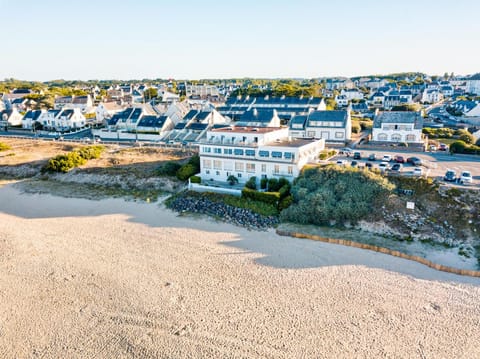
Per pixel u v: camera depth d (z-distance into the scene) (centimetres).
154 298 3123
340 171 5072
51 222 4850
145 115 11244
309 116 9069
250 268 3584
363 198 4572
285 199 4869
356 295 3147
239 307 2998
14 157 8431
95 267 3628
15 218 5034
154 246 4081
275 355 2498
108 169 7006
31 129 12962
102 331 2748
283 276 3441
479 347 2567
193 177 5881
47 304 3066
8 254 3912
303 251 3919
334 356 2491
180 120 11456
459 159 6131
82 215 5094
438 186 4556
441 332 2712
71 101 17300
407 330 2731
